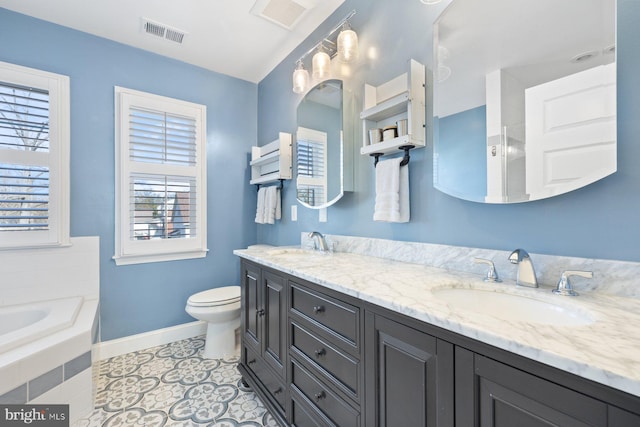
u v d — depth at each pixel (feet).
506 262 3.39
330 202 6.00
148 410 4.91
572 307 2.47
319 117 6.46
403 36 4.70
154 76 7.62
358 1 5.54
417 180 4.44
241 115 9.11
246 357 5.63
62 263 6.44
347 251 5.71
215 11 6.09
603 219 2.73
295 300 4.11
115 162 7.04
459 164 3.84
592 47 2.78
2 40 5.90
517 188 3.27
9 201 5.86
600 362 1.46
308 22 6.47
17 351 4.18
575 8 2.90
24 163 6.04
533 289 2.89
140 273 7.39
